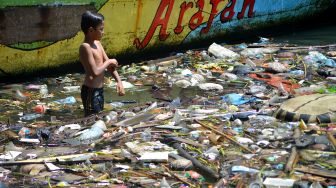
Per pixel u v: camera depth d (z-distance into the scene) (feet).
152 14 40.86
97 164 20.07
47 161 20.26
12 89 32.76
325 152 20.56
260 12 51.11
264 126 24.03
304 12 55.88
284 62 38.29
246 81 33.32
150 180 18.65
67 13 35.40
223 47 42.88
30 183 18.62
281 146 21.49
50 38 35.01
